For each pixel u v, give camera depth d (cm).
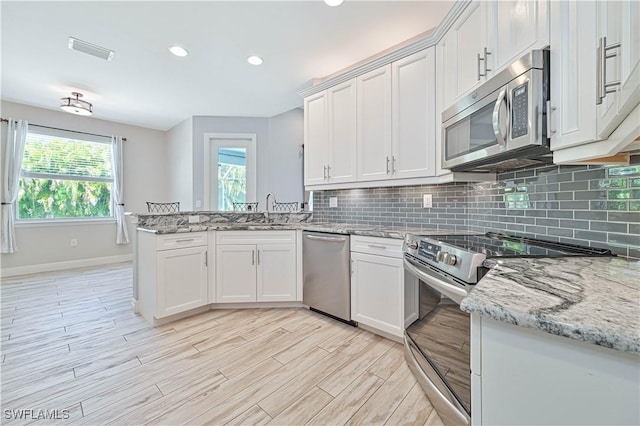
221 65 292
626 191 114
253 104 406
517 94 121
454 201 225
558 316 54
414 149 214
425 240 157
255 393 151
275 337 214
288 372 169
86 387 155
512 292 69
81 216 465
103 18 219
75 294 318
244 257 269
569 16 100
